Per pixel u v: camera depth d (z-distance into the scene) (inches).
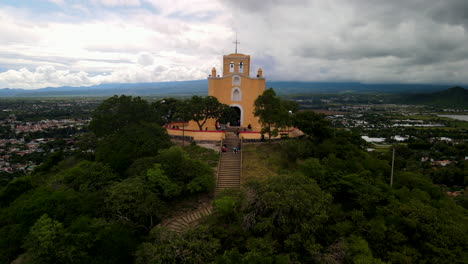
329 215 832.9
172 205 975.6
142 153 1155.3
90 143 1485.0
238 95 1851.6
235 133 1656.0
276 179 874.8
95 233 720.3
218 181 1106.1
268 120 1390.3
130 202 829.2
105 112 1360.7
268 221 748.0
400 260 730.8
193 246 665.0
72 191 927.0
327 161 1185.4
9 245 761.6
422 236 820.6
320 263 678.5
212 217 868.0
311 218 749.3
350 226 834.8
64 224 779.4
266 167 1211.2
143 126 1323.8
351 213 904.9
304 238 732.0
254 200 823.1
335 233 818.2
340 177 1059.9
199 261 644.1
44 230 689.6
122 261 698.2
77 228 724.7
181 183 977.5
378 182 1082.7
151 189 901.8
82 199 868.0
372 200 947.3
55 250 658.8
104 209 836.6
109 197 847.7
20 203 879.7
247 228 774.5
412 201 943.7
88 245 690.8
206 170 1073.5
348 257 703.1
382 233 800.9
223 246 751.1
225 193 935.7
